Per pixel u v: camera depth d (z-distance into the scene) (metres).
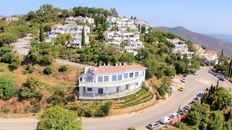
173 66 132.12
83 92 75.69
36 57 86.44
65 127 45.28
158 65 114.69
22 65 86.12
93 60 96.69
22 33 142.62
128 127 65.06
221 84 124.31
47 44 104.19
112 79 79.31
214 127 70.25
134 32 162.88
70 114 47.41
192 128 68.56
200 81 124.88
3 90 69.88
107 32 142.00
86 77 76.06
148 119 70.81
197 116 70.50
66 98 72.25
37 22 180.88
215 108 83.62
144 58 118.50
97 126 64.25
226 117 80.25
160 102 85.62
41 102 70.81
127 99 77.06
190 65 146.50
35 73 82.69
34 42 114.00
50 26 153.25
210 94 86.62
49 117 45.81
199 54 192.12
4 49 91.88
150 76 97.69
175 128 66.19
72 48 113.00
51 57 88.19
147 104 79.19
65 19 181.00
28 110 68.50
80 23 166.88
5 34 118.19
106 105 70.38
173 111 78.44
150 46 150.25
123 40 139.75
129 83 81.75
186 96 96.19
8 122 63.62
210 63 177.88
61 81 80.62
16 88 72.44
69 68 85.94
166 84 96.50
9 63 86.56
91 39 134.88
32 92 71.88
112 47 109.31
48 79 80.81
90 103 72.06
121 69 83.00
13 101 69.81
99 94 76.38
